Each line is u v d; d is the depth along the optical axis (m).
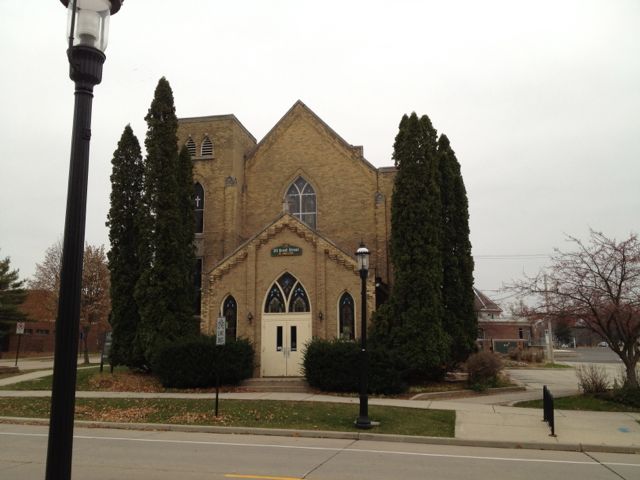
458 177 26.52
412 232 23.11
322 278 24.78
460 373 26.27
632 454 12.30
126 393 20.95
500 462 11.10
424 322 22.19
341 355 21.09
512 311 32.72
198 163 30.84
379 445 13.05
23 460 10.62
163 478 9.21
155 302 24.06
